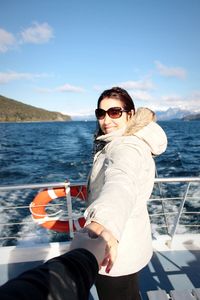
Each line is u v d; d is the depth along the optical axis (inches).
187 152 949.8
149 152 55.9
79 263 22.1
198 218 299.7
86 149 1083.9
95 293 111.2
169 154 893.2
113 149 52.4
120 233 33.0
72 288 19.6
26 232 276.7
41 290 17.2
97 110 66.7
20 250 131.1
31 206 141.9
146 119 56.9
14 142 1493.6
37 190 414.6
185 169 667.4
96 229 30.5
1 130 2778.1
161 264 126.9
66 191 128.4
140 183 52.5
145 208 59.3
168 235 142.6
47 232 275.4
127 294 59.3
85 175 631.2
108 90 65.0
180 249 136.6
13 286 16.4
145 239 58.6
